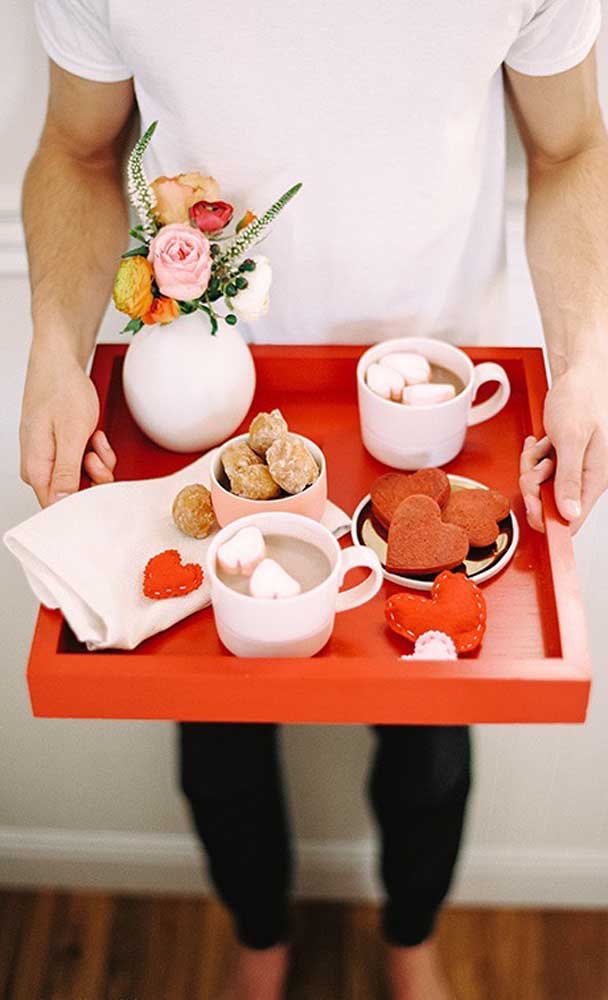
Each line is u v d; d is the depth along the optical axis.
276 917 1.54
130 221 1.29
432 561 0.99
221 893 1.50
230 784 1.34
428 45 1.03
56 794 1.81
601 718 1.64
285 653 0.93
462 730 1.33
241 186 1.13
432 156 1.10
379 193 1.12
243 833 1.40
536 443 1.06
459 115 1.08
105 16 1.05
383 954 1.81
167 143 1.12
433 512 1.01
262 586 0.91
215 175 1.12
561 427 1.00
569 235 1.13
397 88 1.06
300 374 1.20
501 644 0.96
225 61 1.05
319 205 1.13
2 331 1.39
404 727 1.29
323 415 1.18
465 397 1.07
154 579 0.97
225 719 0.93
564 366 1.08
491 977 1.79
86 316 1.14
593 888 1.86
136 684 0.92
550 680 0.89
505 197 1.27
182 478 1.08
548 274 1.13
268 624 0.91
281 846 1.47
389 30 1.02
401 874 1.43
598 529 1.45
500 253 1.23
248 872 1.44
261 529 0.98
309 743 1.69
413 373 1.10
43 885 1.92
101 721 1.67
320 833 1.83
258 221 1.01
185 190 1.01
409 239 1.15
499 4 1.01
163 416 1.09
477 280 1.23
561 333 1.10
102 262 1.18
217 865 1.45
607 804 1.75
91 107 1.13
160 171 1.16
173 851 1.88
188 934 1.85
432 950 1.59
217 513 1.02
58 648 0.95
